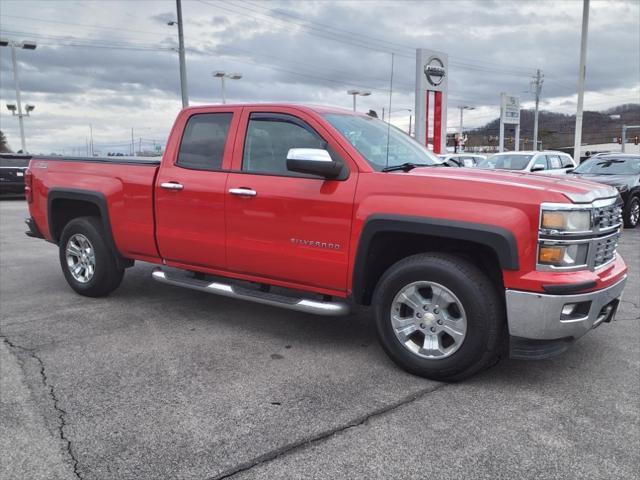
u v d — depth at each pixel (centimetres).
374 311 385
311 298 420
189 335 454
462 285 344
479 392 349
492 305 343
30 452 279
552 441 289
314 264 402
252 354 412
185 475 260
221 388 352
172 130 492
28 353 411
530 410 324
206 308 536
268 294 433
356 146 403
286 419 312
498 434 296
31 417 313
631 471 263
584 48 2253
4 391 346
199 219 460
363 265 380
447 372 356
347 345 434
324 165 381
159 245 494
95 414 317
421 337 376
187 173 470
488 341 345
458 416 316
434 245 386
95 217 561
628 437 294
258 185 424
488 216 338
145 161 508
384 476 260
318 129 410
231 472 263
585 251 340
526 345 342
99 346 427
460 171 391
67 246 573
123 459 273
